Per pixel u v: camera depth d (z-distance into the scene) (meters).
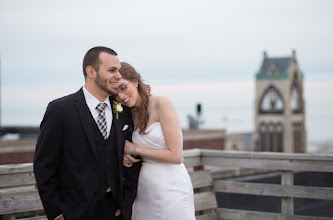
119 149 3.87
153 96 4.23
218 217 6.16
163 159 4.08
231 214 6.07
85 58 3.78
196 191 6.25
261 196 6.82
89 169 3.77
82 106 3.77
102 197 3.81
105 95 3.83
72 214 3.73
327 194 5.43
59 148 3.74
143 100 4.12
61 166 3.79
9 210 4.70
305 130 106.12
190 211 4.33
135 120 4.27
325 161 5.40
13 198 4.72
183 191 4.27
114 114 3.90
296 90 104.50
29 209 4.80
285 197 5.72
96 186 3.77
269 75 102.81
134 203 4.39
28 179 4.82
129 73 4.04
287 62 102.81
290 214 5.68
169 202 4.22
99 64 3.70
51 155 3.72
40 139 3.75
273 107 102.88
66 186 3.80
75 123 3.73
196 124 29.95
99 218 3.83
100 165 3.79
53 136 3.71
